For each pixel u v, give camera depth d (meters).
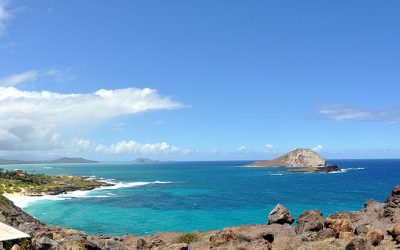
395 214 35.56
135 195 122.44
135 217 77.50
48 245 26.59
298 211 87.00
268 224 41.75
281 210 41.94
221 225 68.44
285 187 158.00
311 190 142.25
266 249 27.14
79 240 28.52
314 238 30.09
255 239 30.47
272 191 138.88
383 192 131.62
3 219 42.59
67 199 108.88
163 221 72.69
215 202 103.69
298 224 35.12
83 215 79.88
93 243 28.47
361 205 96.94
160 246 32.38
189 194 127.19
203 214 81.69
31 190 120.81
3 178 133.25
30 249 24.61
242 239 30.47
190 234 38.16
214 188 153.62
